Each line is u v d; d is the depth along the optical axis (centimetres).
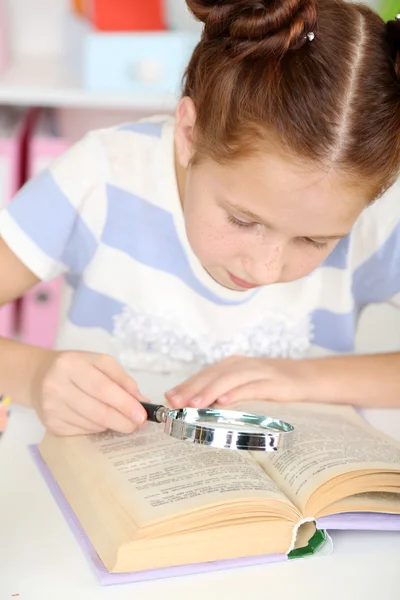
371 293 144
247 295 137
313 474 90
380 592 80
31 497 92
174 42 236
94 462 92
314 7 94
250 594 78
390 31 99
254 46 95
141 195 134
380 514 91
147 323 139
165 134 134
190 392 110
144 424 104
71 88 238
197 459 92
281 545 84
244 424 97
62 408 100
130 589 77
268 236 99
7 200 232
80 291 141
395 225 134
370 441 101
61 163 133
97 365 105
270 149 92
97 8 237
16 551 82
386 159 96
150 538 79
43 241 131
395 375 125
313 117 92
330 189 93
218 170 97
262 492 85
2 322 243
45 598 75
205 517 81
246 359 121
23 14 275
